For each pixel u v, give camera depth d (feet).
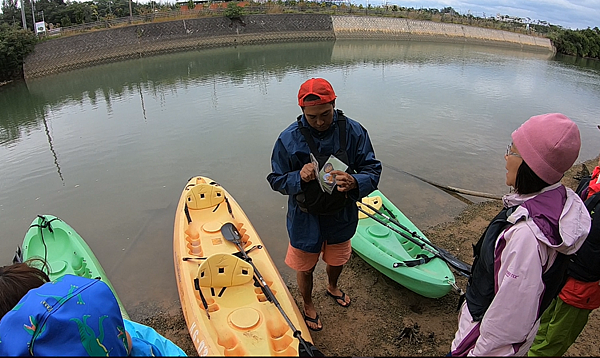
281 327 9.92
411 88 51.39
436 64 74.43
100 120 39.24
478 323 6.04
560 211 5.12
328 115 8.52
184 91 51.70
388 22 131.03
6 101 50.24
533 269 4.98
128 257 16.79
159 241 17.95
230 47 106.83
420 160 27.30
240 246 13.15
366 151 9.34
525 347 5.56
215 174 25.44
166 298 14.25
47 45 72.59
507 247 5.22
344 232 10.03
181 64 78.23
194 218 15.79
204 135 33.50
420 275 12.49
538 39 125.59
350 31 127.75
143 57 90.58
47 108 45.32
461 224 18.80
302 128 8.87
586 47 111.24
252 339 9.25
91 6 120.88
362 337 11.78
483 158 27.76
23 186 24.76
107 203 21.99
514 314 5.09
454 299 13.34
